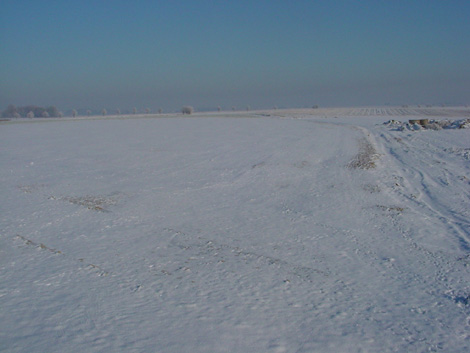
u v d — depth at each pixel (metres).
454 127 41.62
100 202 14.84
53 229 11.50
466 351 6.10
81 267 8.69
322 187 18.02
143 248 10.17
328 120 61.47
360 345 6.10
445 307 7.57
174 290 7.69
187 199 15.77
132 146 31.47
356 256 10.24
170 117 79.19
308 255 10.16
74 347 5.63
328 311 7.17
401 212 14.34
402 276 9.05
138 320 6.46
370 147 29.62
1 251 9.59
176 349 5.70
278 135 39.06
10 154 27.52
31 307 6.80
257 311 6.98
